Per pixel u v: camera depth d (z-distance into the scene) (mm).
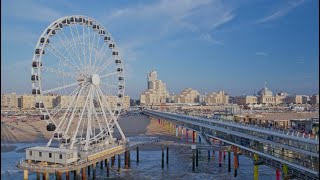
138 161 109875
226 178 90562
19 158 116125
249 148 84312
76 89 90188
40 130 195875
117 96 105500
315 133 75312
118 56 105938
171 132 192625
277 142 72312
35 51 84375
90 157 84562
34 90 84000
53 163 78625
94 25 100000
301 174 66750
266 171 97562
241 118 147375
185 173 96438
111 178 90750
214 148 98688
